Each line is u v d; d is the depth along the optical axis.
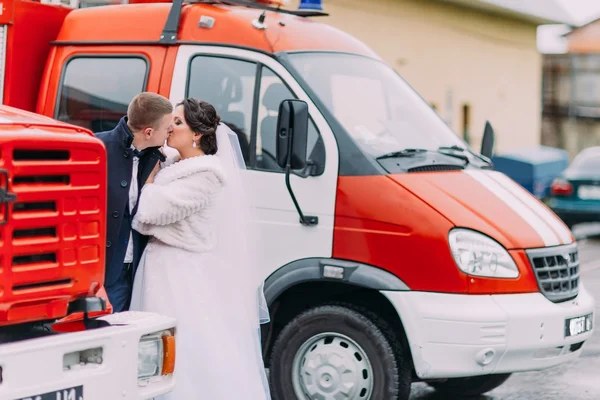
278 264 7.20
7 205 4.54
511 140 32.78
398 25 24.94
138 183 6.39
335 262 7.08
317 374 7.23
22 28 8.08
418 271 6.95
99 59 7.98
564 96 43.66
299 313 7.34
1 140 4.50
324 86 7.46
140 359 5.23
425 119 8.10
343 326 7.18
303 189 7.18
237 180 6.61
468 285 6.90
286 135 6.86
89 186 4.91
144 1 8.45
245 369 6.46
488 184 7.60
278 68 7.41
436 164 7.49
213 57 7.61
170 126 6.41
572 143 43.69
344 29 22.44
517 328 6.91
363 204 7.07
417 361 6.95
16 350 4.58
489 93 30.88
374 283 6.98
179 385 6.27
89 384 4.87
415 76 26.02
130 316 5.34
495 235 7.03
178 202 6.24
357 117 7.45
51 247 4.75
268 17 7.83
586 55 43.16
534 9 31.86
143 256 6.46
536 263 7.16
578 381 8.91
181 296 6.34
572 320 7.25
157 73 7.72
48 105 8.09
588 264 16.25
